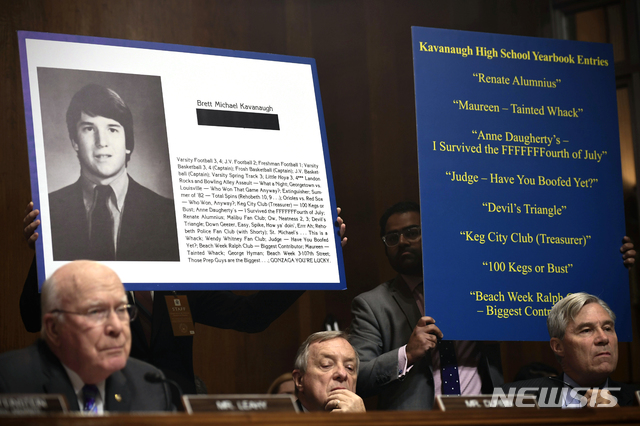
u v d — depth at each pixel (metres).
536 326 3.29
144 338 2.91
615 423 2.07
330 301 5.93
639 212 5.75
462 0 6.16
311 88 3.20
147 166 2.84
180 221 2.83
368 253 5.97
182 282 2.77
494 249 3.30
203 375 5.35
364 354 3.37
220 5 5.84
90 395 2.17
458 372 3.27
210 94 3.02
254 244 2.91
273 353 5.75
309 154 3.11
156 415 1.62
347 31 6.28
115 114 2.84
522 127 3.46
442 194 3.29
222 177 2.94
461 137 3.37
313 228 3.02
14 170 4.66
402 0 6.24
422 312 3.51
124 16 5.25
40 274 2.60
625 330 3.41
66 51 2.83
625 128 5.92
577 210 3.45
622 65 5.93
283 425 1.72
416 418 1.87
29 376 2.08
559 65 3.58
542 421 1.99
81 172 2.74
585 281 3.39
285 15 6.17
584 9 6.09
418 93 3.37
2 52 4.67
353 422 1.80
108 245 2.71
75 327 2.09
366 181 6.10
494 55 3.50
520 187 3.40
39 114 2.73
